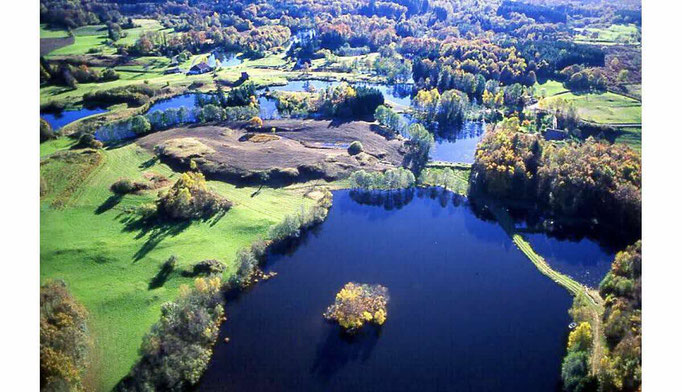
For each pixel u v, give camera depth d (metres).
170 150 187.12
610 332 104.19
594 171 151.38
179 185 154.75
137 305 115.94
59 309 104.94
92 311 113.19
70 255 130.50
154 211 147.25
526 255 138.12
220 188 168.25
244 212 153.12
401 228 151.38
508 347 108.12
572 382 96.50
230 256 133.62
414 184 174.75
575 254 137.88
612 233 145.38
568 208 152.12
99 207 152.38
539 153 167.00
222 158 184.12
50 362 90.88
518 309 118.62
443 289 124.81
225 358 104.38
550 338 110.44
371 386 98.88
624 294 112.88
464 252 140.12
